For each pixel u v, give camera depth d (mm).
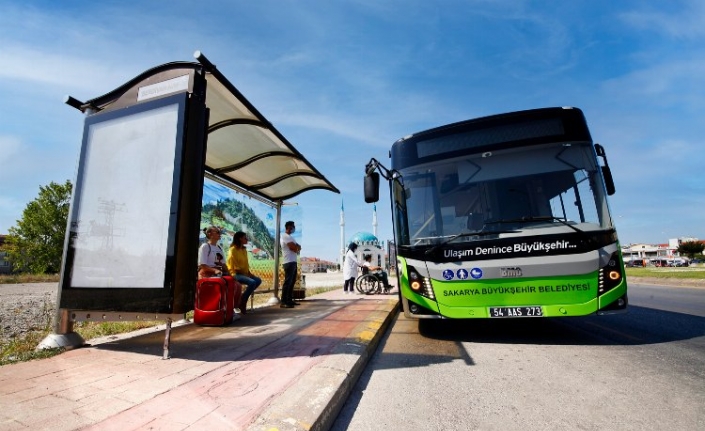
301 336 4758
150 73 4293
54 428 2090
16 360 3566
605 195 4684
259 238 9109
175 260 3695
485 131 5449
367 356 4086
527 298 4504
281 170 8117
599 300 4312
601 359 4047
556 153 5105
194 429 2092
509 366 3852
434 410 2752
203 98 4133
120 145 4203
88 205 4227
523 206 4969
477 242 4758
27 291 15695
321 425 2287
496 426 2469
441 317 4785
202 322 5227
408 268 5078
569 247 4453
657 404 2797
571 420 2543
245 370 3242
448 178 5391
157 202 3873
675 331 5520
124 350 4020
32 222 38312
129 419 2217
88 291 4043
